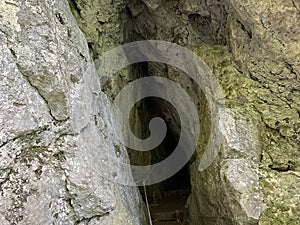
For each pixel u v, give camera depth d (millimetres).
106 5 2809
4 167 1443
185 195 4203
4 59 1522
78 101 1856
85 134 1869
